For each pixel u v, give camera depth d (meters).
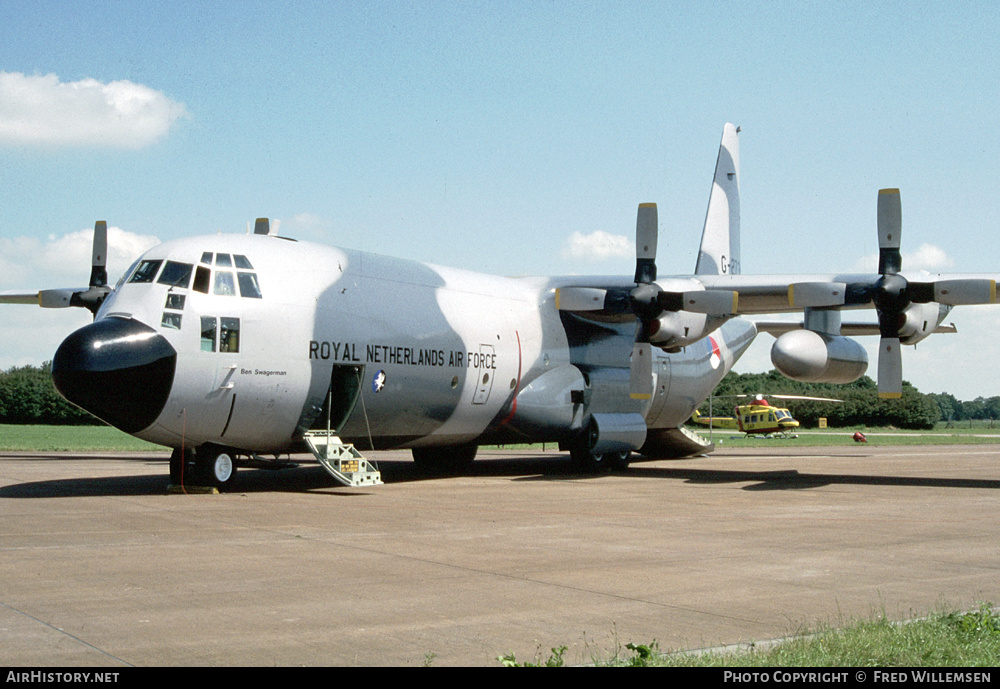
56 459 24.17
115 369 12.95
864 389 78.25
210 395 13.95
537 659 5.53
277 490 15.37
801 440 49.22
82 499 13.55
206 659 5.41
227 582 7.59
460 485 17.06
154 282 13.95
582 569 8.42
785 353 18.78
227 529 10.57
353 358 15.61
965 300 16.44
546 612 6.73
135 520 11.24
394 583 7.66
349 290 15.88
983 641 6.04
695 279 18.89
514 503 13.88
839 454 31.70
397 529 10.82
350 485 15.48
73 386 12.85
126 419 13.45
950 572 8.52
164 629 6.07
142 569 8.09
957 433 69.50
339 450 15.88
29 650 5.54
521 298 19.64
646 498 14.86
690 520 12.04
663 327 18.22
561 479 18.81
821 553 9.47
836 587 7.78
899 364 16.97
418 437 17.73
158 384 13.39
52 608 6.61
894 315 16.89
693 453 27.64
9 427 61.75
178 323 13.69
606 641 5.97
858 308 17.77
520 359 18.95
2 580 7.58
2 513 11.84
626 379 21.20
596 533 10.74
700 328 18.77
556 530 10.95
